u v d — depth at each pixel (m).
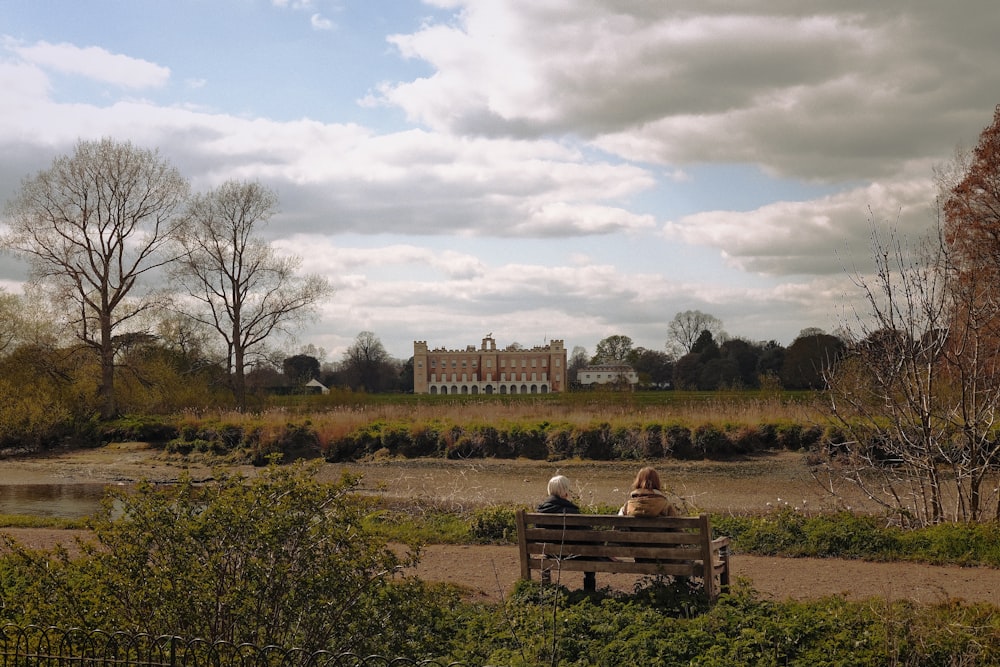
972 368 15.23
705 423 34.91
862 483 16.00
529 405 46.09
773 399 39.69
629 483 29.02
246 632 6.77
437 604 8.33
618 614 8.71
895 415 15.14
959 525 13.32
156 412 50.88
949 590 10.56
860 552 12.88
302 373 127.81
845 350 16.62
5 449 42.38
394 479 30.19
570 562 9.49
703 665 7.64
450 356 156.25
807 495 23.02
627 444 35.38
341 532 7.09
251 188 51.81
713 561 9.39
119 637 6.78
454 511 19.92
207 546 6.98
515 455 36.50
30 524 17.61
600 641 8.14
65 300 45.50
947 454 15.37
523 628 8.48
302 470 7.66
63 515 22.91
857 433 16.94
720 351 110.00
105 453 41.03
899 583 10.98
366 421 41.25
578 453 35.69
